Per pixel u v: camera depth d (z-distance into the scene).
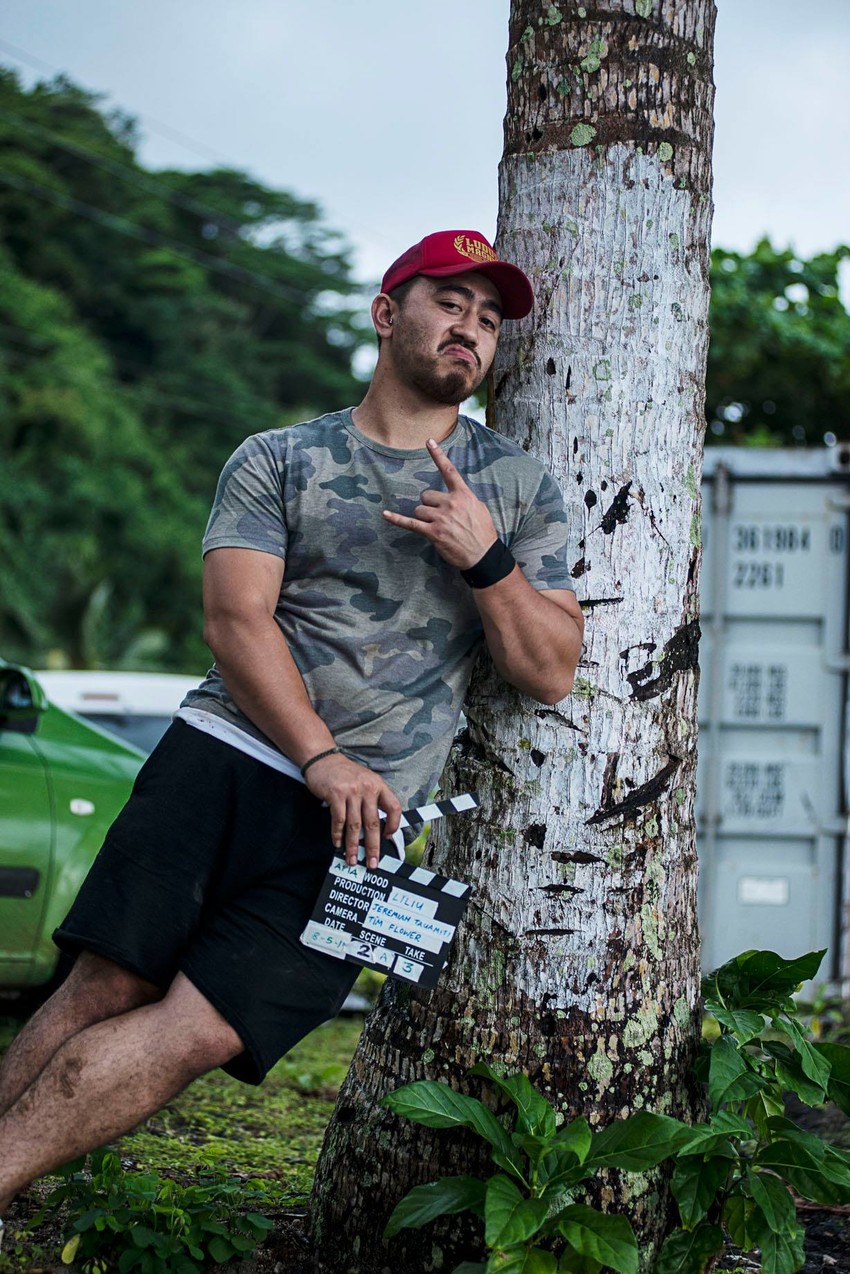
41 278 42.66
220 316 46.62
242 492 2.64
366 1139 2.90
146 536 35.84
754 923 6.39
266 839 2.63
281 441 2.67
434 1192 2.62
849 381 11.33
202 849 2.64
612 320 2.96
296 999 2.59
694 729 3.05
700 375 3.08
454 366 2.65
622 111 2.97
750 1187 2.64
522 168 3.04
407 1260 2.77
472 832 2.94
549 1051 2.81
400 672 2.65
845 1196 2.64
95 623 29.78
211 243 49.72
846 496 6.43
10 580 30.22
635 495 2.95
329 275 51.25
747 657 6.46
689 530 3.03
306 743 2.52
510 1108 2.79
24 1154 2.46
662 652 2.97
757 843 6.45
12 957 5.01
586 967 2.85
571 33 2.99
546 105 3.02
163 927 2.62
